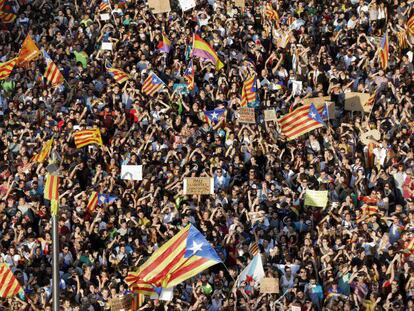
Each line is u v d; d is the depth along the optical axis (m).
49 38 150.25
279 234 114.56
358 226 116.12
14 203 117.00
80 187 122.69
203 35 149.25
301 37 150.75
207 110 136.00
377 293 108.50
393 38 149.25
